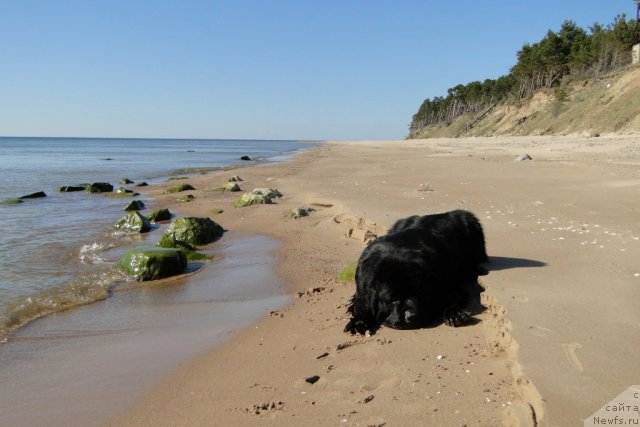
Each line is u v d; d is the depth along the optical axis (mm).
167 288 7641
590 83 60375
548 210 10469
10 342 5684
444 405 3635
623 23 65438
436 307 5422
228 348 5238
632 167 18031
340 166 29625
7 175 31484
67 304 6973
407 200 12828
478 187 14836
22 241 11094
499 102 93438
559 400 3281
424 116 150250
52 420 4008
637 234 7953
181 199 17797
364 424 3518
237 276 8086
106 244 10844
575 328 4367
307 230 11180
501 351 4312
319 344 5020
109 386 4535
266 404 3943
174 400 4211
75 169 37062
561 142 39438
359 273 5504
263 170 29938
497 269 6375
